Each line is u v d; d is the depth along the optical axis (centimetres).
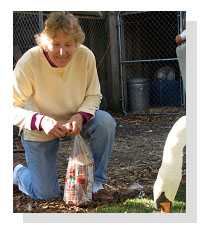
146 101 880
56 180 317
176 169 197
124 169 413
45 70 279
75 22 263
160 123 727
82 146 297
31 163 304
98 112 306
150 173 391
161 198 199
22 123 281
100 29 861
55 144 306
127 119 793
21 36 702
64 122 302
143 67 961
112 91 872
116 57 862
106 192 317
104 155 308
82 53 286
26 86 284
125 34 903
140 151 505
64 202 308
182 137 199
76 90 293
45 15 706
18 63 284
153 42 977
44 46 266
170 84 899
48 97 289
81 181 292
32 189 317
